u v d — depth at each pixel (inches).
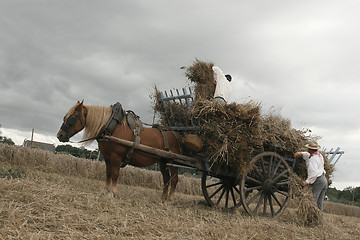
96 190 321.1
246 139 275.4
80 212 187.0
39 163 497.7
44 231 147.6
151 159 286.8
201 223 209.8
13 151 480.1
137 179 587.2
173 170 311.4
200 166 290.4
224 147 264.8
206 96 286.5
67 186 278.5
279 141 313.1
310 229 262.7
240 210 337.7
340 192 1930.4
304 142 329.7
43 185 233.1
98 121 266.7
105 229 165.5
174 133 303.7
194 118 281.7
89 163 540.1
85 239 146.9
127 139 272.8
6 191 195.0
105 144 269.3
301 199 293.9
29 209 167.6
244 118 273.1
